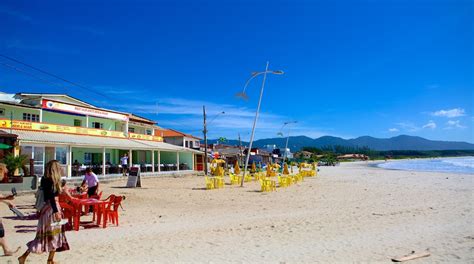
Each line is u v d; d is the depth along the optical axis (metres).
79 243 8.97
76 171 30.77
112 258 7.48
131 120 46.47
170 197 20.64
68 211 11.16
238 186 28.62
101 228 11.16
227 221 12.45
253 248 8.27
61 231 6.38
